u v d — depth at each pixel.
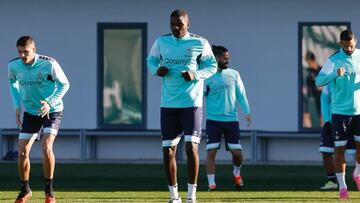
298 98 58.66
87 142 59.75
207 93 41.84
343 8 58.19
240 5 58.75
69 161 58.53
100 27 59.53
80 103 59.84
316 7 58.34
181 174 50.62
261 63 58.81
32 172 51.56
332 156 42.31
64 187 43.19
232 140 41.66
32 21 59.75
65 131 58.81
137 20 59.28
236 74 41.78
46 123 33.72
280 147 58.81
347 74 36.44
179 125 32.41
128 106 59.75
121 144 59.72
